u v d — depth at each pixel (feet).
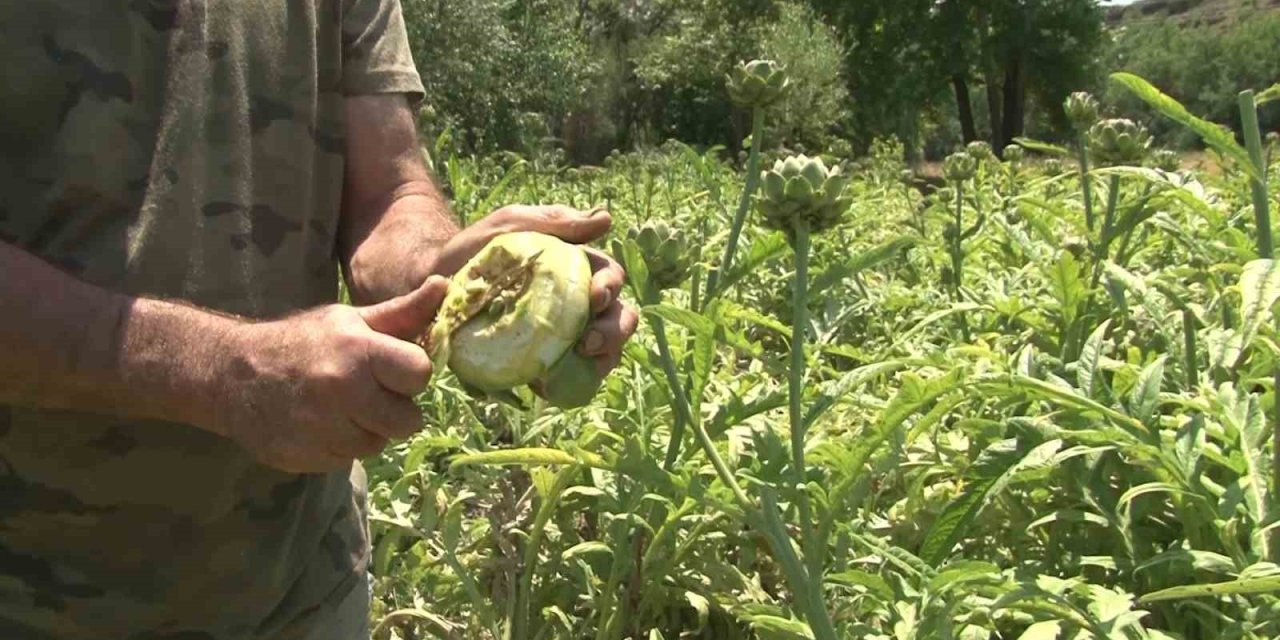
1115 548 8.08
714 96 122.93
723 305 7.95
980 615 7.06
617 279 5.05
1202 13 354.74
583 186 28.99
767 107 9.06
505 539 9.36
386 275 6.83
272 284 6.56
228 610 6.63
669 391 7.91
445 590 9.59
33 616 6.12
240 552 6.51
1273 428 7.78
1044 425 7.14
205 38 6.28
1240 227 12.94
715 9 122.72
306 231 6.84
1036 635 6.25
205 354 4.85
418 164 7.55
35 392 5.08
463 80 69.10
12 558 6.06
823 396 6.45
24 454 5.83
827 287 6.53
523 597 8.93
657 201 27.22
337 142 7.20
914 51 114.83
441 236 6.87
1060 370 9.86
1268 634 6.79
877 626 7.74
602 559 9.52
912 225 19.98
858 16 115.65
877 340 14.06
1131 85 7.58
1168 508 8.11
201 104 6.20
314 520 7.03
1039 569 8.16
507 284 4.87
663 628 8.96
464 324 4.84
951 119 178.91
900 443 6.94
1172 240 14.33
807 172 6.41
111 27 5.89
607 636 8.77
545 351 4.75
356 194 7.46
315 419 4.59
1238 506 7.02
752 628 8.61
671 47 122.01
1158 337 10.66
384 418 4.50
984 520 8.62
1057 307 11.36
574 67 86.58
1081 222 11.84
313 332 4.65
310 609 7.14
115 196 5.91
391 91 7.54
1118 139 11.40
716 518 8.49
